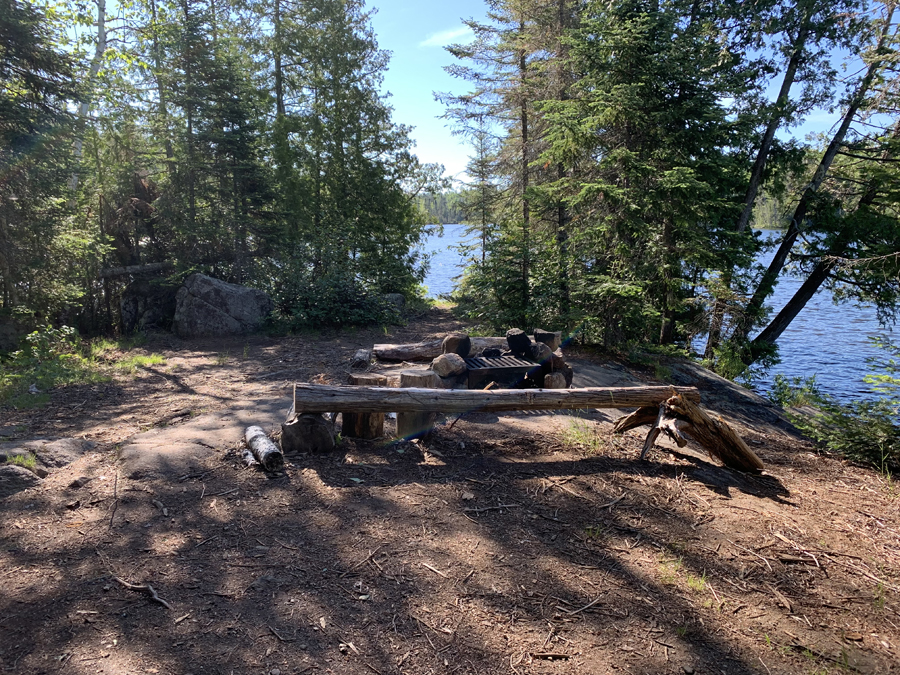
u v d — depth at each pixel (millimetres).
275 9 17781
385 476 4434
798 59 14227
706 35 13461
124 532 3518
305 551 3348
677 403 4863
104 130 13945
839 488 4922
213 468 4516
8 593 2877
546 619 2830
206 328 12305
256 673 2395
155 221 13953
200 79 13523
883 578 3408
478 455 4973
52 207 10320
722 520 3984
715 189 10914
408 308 18453
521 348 7535
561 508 4035
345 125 18938
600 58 9766
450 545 3471
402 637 2660
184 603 2842
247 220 14133
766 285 16594
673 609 2971
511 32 15734
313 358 9812
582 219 10867
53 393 7191
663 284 10492
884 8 12008
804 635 2848
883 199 15023
